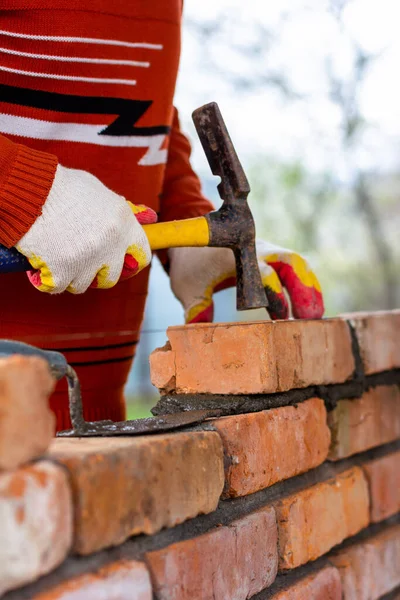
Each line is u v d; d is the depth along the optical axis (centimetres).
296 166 727
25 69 124
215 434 103
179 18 146
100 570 81
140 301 156
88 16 127
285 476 123
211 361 121
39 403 72
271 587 118
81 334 143
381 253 732
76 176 110
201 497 98
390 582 160
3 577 67
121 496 83
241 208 129
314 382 135
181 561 93
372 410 162
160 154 150
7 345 86
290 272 144
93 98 133
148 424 103
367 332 161
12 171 104
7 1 119
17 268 107
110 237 106
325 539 133
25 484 69
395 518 173
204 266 148
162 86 144
